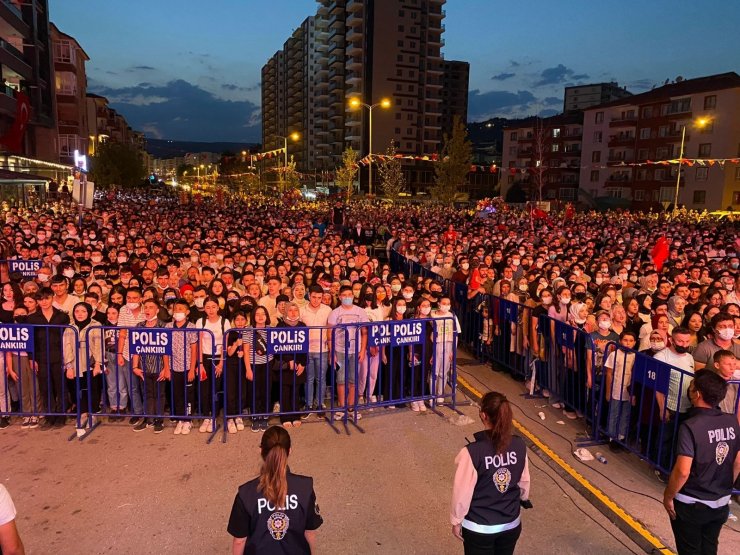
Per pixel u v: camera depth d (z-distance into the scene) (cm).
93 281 1017
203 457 645
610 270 1456
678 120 6125
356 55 10250
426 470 628
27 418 722
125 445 672
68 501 549
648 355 673
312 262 1373
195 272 1101
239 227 2327
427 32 10238
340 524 522
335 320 777
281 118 15700
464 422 761
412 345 782
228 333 725
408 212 4525
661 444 610
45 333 714
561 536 515
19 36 4209
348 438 706
